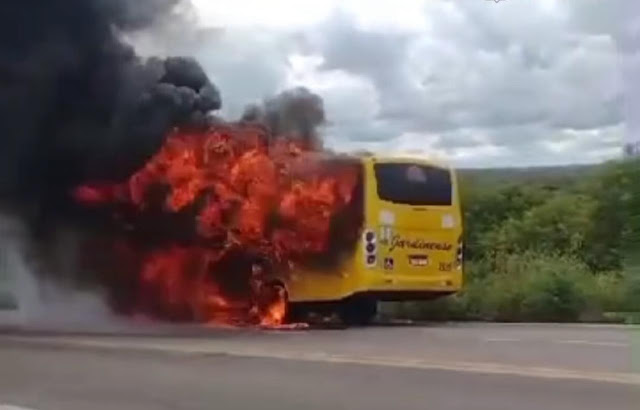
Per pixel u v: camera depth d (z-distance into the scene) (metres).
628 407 8.90
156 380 11.66
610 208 31.84
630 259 29.23
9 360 13.88
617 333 16.75
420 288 20.36
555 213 33.94
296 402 9.87
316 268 20.34
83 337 17.34
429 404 9.41
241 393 10.52
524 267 27.02
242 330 19.17
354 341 15.63
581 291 23.91
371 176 20.02
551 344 14.40
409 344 14.87
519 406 9.10
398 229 20.17
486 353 13.22
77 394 10.91
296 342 15.58
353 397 9.97
